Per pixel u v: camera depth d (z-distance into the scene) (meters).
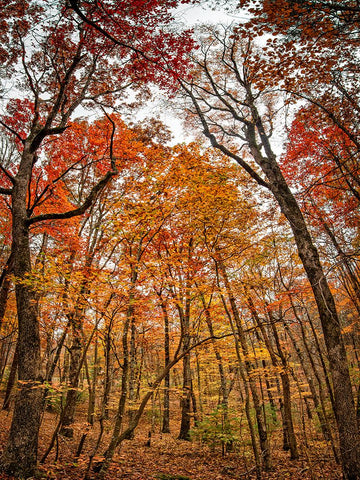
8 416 10.66
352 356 16.64
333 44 5.68
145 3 5.12
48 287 5.71
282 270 10.66
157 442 11.10
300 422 11.91
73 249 9.40
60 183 10.21
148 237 7.61
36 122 8.79
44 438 8.98
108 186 10.26
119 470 6.82
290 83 7.23
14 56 8.69
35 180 10.21
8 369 20.41
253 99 9.89
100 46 7.90
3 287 9.84
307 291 9.27
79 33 7.93
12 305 12.52
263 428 8.12
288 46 5.95
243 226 8.76
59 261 5.77
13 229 6.91
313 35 5.36
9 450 5.09
